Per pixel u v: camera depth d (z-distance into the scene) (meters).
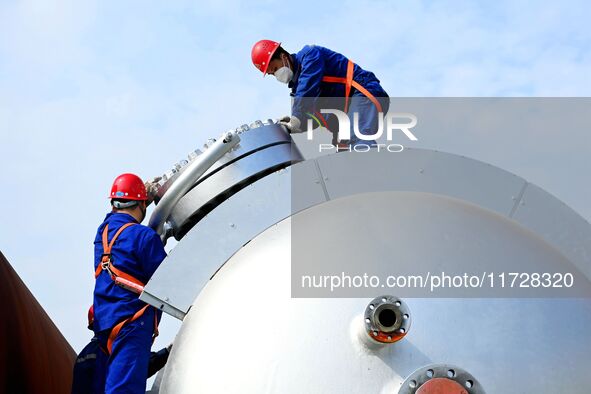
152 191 6.20
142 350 5.33
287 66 6.67
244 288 5.14
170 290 5.23
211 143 6.20
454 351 4.77
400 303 4.74
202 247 5.31
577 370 4.84
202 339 5.10
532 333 4.88
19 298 6.57
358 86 6.55
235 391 4.83
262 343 4.89
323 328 4.86
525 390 4.73
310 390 4.71
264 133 6.18
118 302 5.46
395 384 4.69
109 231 5.77
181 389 5.03
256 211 5.37
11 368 6.23
